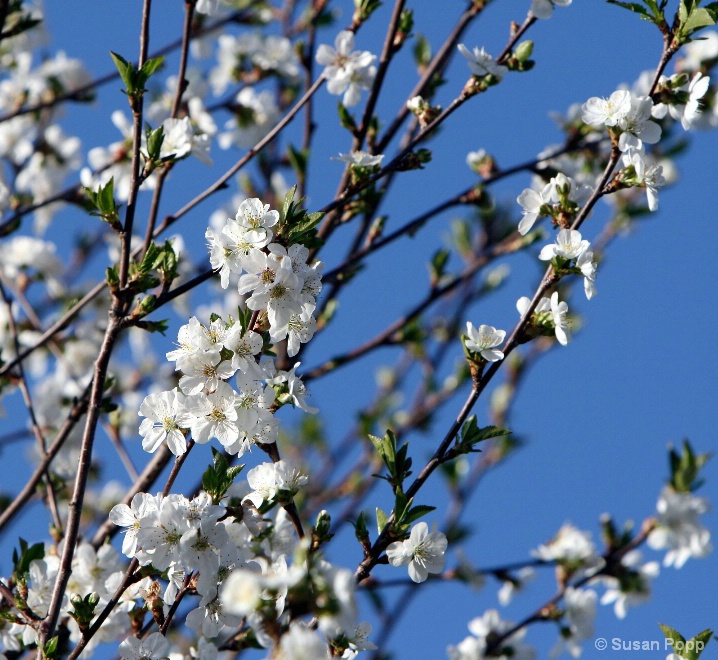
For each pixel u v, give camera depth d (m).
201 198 5.82
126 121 7.61
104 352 4.50
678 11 4.67
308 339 4.09
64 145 8.91
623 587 7.24
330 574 3.27
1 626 5.03
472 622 7.43
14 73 8.96
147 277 4.61
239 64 8.65
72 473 7.65
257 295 3.93
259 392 4.10
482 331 4.49
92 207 7.16
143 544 4.02
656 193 4.64
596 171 7.54
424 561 4.31
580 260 4.45
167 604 4.34
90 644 5.00
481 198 6.87
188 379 4.03
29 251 8.62
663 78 4.96
